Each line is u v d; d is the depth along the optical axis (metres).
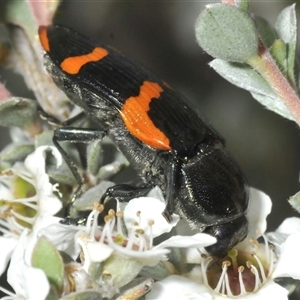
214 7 0.05
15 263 0.05
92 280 0.05
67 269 0.05
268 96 0.06
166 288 0.05
